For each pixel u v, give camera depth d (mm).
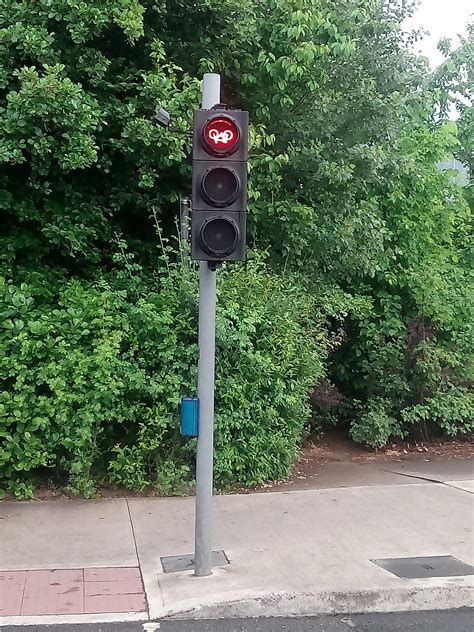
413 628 3744
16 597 3971
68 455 5848
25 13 5824
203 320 4160
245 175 4004
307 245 7410
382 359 7910
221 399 5961
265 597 3889
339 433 8578
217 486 6051
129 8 5961
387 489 6184
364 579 4137
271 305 6383
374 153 7316
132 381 5715
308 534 4953
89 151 5766
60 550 4652
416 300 8086
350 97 7430
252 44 7031
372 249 7746
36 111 5422
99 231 6770
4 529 5027
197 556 4207
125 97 6512
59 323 5699
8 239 6504
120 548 4695
